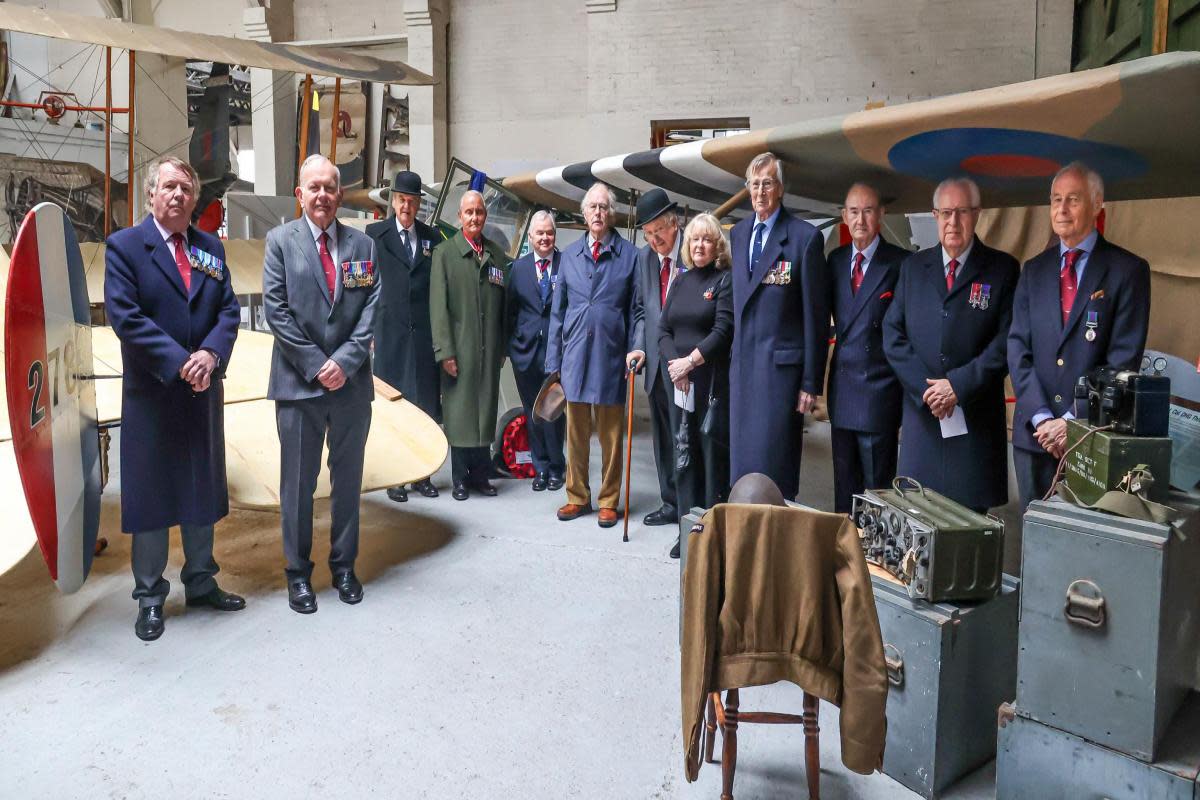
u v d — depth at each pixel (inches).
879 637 64.6
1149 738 63.1
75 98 390.6
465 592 121.3
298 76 405.7
